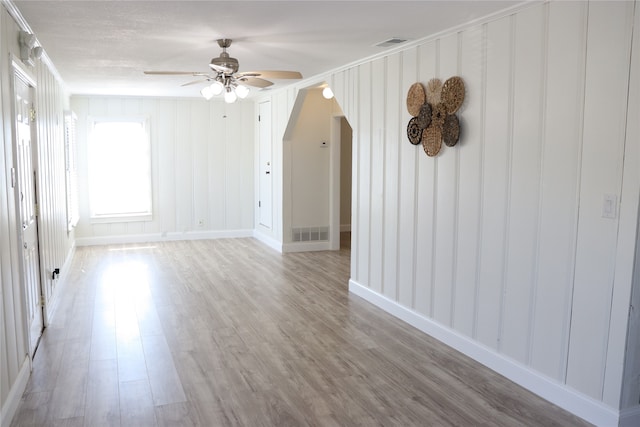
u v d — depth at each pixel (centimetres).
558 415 302
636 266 270
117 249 797
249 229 920
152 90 749
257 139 882
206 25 377
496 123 351
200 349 397
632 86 264
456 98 383
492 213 358
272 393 327
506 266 349
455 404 315
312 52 471
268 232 841
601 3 277
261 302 520
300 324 456
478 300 376
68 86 702
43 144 457
